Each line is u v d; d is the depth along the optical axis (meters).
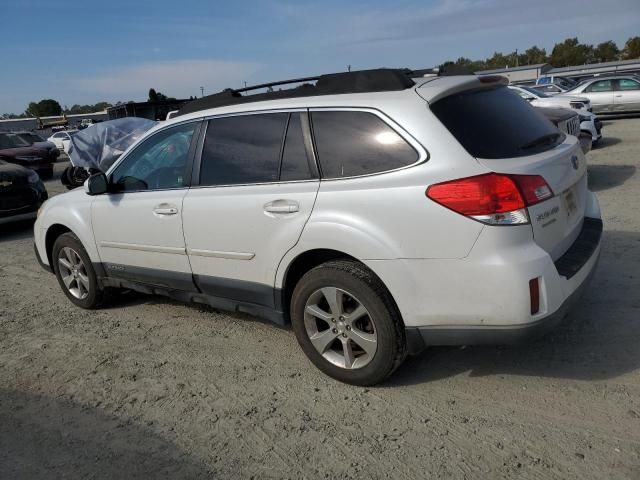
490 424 2.95
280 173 3.53
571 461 2.61
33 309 5.41
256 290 3.73
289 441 2.97
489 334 2.90
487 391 3.25
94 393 3.66
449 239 2.87
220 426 3.17
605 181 8.77
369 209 3.09
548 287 2.84
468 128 3.02
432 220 2.90
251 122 3.74
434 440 2.86
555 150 3.28
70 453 3.04
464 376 3.44
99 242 4.77
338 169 3.28
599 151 12.04
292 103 3.55
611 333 3.74
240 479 2.71
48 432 3.26
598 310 4.07
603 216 6.60
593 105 18.31
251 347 4.14
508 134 3.12
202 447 2.99
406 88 3.22
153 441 3.08
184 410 3.37
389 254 3.04
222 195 3.78
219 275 3.92
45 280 6.43
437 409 3.13
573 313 4.07
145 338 4.47
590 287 4.48
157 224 4.20
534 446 2.74
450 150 2.93
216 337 4.37
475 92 3.34
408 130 3.04
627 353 3.48
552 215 3.04
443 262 2.90
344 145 3.28
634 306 4.07
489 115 3.19
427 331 3.06
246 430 3.11
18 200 9.31
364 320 3.29
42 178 18.12
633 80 17.80
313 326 3.50
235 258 3.77
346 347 3.38
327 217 3.23
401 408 3.17
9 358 4.31
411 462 2.71
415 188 2.95
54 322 4.99
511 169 2.86
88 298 5.12
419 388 3.36
